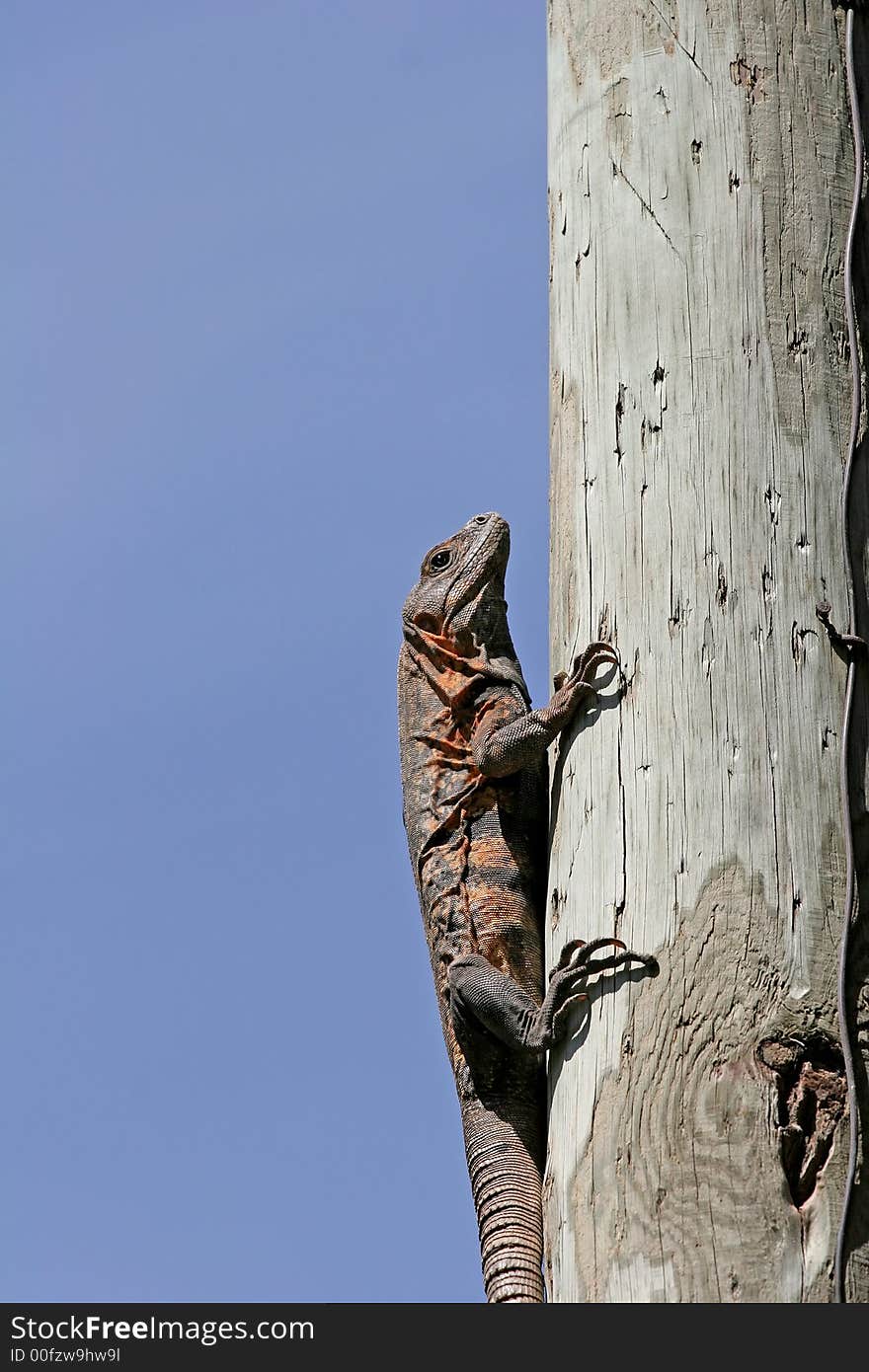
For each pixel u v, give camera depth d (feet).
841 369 65.10
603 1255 56.29
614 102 71.10
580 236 70.59
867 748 60.39
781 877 58.44
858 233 66.90
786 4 69.92
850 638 61.16
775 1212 54.70
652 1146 56.70
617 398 66.85
